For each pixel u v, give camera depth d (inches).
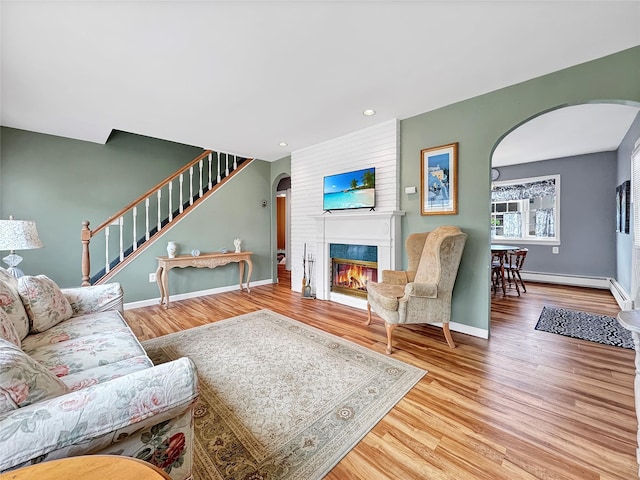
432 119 123.9
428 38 76.6
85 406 31.8
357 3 64.1
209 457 53.8
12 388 30.5
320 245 170.9
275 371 85.6
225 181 196.9
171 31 72.7
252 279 213.2
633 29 73.0
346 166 157.2
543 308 150.6
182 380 37.9
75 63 86.3
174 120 133.3
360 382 79.4
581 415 65.2
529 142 173.9
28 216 148.4
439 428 61.5
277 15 67.6
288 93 107.5
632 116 133.7
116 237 178.9
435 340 109.2
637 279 127.4
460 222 116.6
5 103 113.5
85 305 89.7
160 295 166.1
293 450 55.6
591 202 200.5
